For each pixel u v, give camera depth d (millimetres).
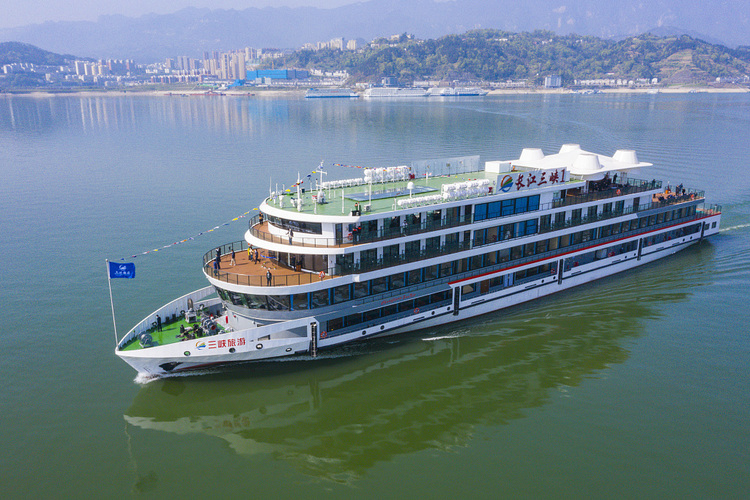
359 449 37312
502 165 67062
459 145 151125
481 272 55688
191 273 66562
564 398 42781
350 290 48250
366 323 49375
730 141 154625
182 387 44156
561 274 62969
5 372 45594
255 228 52906
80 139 182250
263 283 45781
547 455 36344
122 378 45250
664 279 66812
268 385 44594
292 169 123688
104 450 37000
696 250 77062
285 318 45906
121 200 98500
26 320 54531
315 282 45844
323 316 46469
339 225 47281
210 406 41938
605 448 36906
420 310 52375
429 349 50594
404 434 38812
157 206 94312
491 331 54125
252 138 179250
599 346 50906
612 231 68000
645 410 41031
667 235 74438
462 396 43312
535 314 57906
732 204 93312
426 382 45281
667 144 149250
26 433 38406
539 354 49688
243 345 44656
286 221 49562
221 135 189500
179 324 48938
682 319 55875
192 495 33156
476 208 55000
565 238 63125
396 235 50031
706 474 34438
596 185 69250
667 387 43938
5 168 128875
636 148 142250
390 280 50531
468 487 33625
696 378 45125
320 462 36062
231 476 34812
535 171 59062
